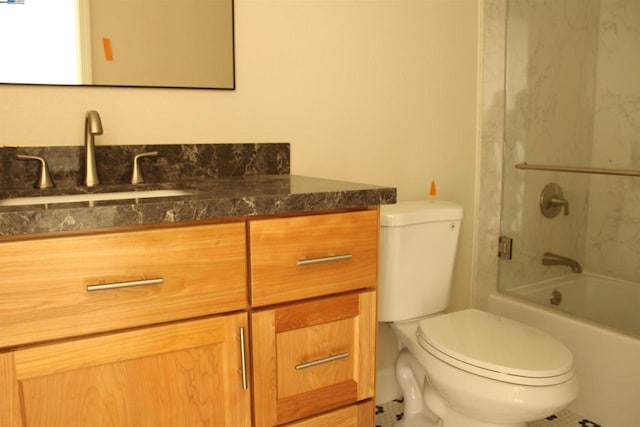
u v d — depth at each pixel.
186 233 0.84
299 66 1.59
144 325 0.83
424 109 1.88
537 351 1.27
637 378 1.62
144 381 0.85
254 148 1.51
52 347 0.76
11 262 0.71
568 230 2.10
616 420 1.68
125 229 0.80
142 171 1.34
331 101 1.67
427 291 1.62
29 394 0.76
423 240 1.58
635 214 1.94
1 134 1.20
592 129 2.09
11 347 0.74
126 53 1.32
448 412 1.41
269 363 0.95
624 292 1.95
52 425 0.78
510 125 2.09
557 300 2.06
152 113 1.38
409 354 1.66
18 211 0.71
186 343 0.87
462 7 1.93
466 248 2.09
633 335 1.67
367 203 1.02
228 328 0.90
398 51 1.79
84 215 0.75
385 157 1.81
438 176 1.96
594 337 1.74
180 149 1.39
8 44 1.18
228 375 0.92
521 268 2.16
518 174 2.13
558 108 2.13
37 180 1.21
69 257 0.75
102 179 1.29
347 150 1.72
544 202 2.14
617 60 2.03
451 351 1.27
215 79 1.45
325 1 1.61
